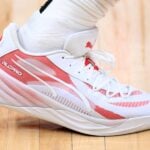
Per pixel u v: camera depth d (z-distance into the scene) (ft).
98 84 4.53
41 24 4.33
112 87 4.59
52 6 4.31
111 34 6.53
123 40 6.41
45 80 4.43
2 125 4.74
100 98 4.49
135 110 4.47
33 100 4.49
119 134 4.51
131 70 5.77
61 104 4.47
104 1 4.22
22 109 4.55
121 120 4.46
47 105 4.50
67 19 4.28
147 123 4.50
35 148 4.40
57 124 4.67
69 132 4.59
